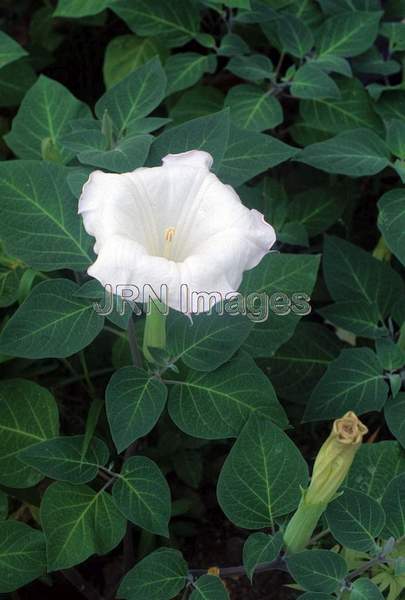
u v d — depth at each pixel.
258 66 1.04
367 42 1.05
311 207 1.07
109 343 1.00
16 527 0.79
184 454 0.95
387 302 0.96
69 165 0.92
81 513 0.80
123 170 0.81
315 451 1.03
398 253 0.88
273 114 1.01
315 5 1.12
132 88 0.89
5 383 0.86
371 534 0.77
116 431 0.76
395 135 0.95
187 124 0.83
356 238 1.16
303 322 0.98
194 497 0.97
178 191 0.73
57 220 0.81
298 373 0.96
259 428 0.79
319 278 1.07
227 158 0.87
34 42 1.23
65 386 1.02
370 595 0.74
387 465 0.84
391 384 0.88
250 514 0.78
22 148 0.93
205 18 1.18
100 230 0.69
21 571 0.78
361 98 1.06
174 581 0.77
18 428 0.85
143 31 1.07
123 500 0.80
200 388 0.80
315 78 1.01
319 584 0.75
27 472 0.83
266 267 0.84
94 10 1.07
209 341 0.80
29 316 0.77
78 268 0.79
